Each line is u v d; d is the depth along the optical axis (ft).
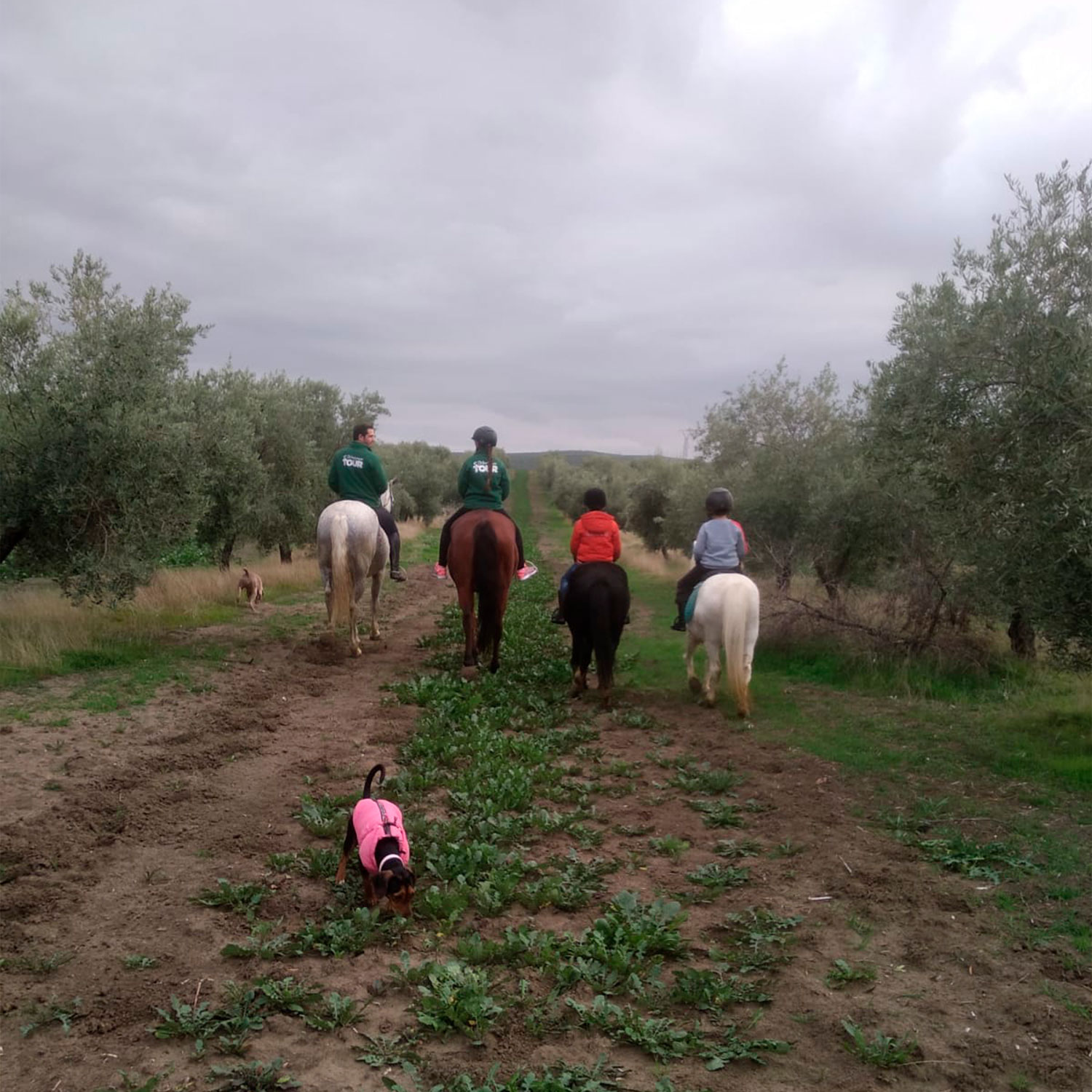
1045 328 23.17
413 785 22.95
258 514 61.31
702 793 23.89
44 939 14.74
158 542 36.86
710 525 34.37
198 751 25.29
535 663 40.98
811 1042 12.67
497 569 34.94
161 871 17.60
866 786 23.95
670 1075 11.81
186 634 43.21
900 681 35.35
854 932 16.01
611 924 15.57
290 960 14.49
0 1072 11.28
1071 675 32.86
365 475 41.96
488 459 36.94
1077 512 21.98
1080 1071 11.91
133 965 13.98
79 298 37.47
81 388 35.81
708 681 32.55
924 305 26.12
